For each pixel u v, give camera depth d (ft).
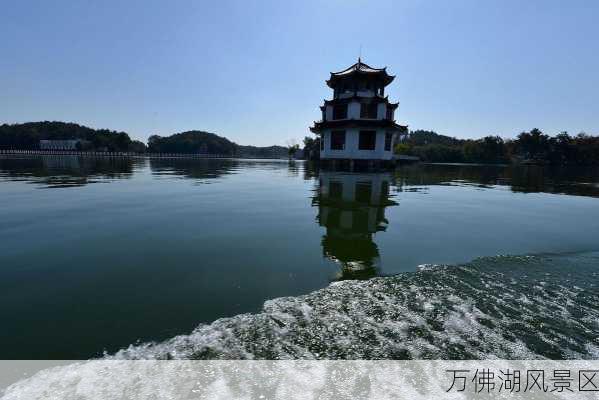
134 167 123.03
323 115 118.42
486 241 23.90
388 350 10.72
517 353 10.70
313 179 72.64
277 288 15.52
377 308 13.39
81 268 17.94
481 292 14.97
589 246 22.80
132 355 10.53
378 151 101.91
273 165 157.79
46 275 16.96
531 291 15.15
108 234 24.84
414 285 15.67
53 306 13.73
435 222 30.14
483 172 122.11
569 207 40.11
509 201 44.80
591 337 11.64
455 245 22.81
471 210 36.81
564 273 17.38
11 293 14.88
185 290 15.28
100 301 14.19
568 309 13.53
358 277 16.80
